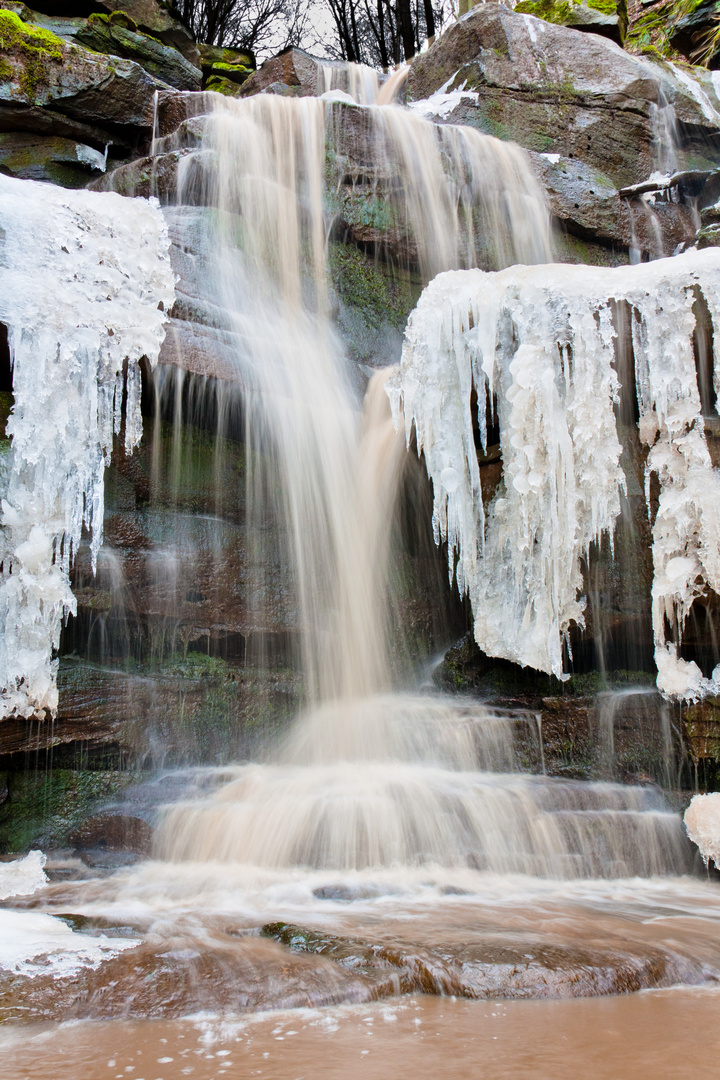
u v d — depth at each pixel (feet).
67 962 9.70
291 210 26.99
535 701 20.01
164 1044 7.66
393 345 28.27
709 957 10.42
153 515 19.39
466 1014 8.59
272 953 10.12
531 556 19.19
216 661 19.84
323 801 15.67
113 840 15.69
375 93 40.34
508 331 19.48
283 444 21.63
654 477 18.76
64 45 32.94
